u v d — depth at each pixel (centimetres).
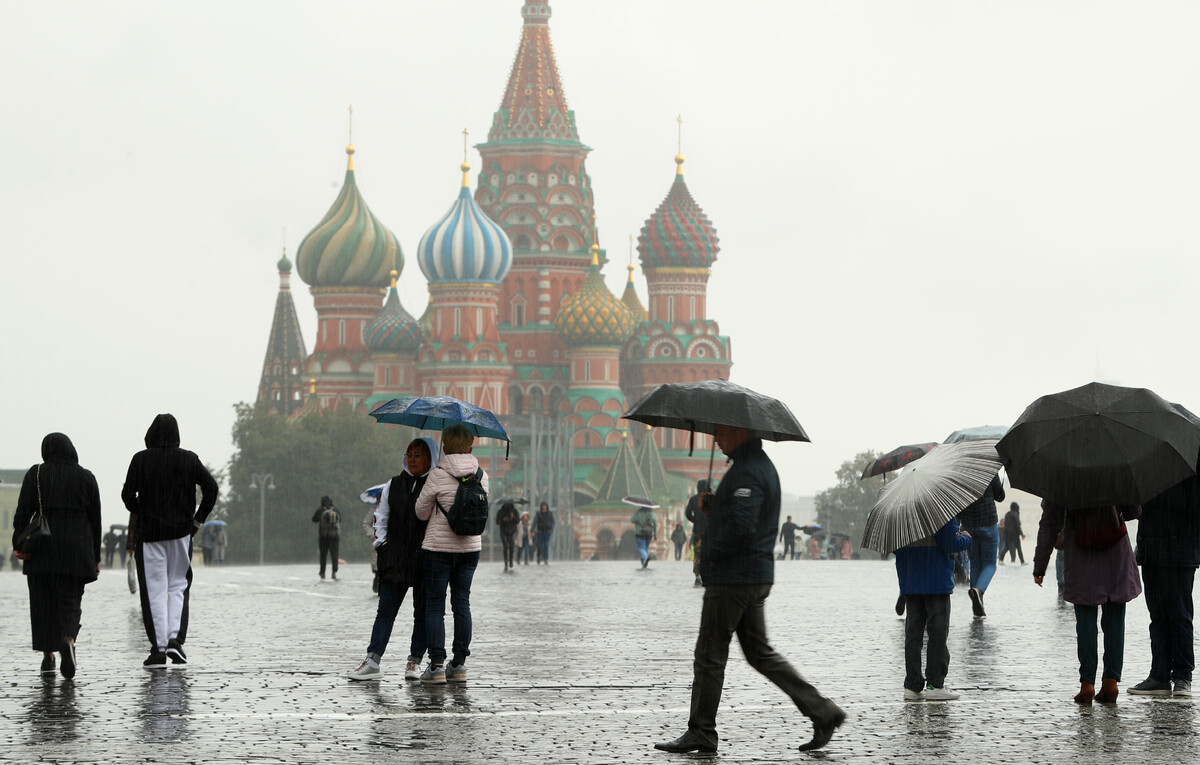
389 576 1619
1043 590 3438
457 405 1700
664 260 19550
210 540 7100
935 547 1500
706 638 1205
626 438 18250
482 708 1415
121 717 1344
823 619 2595
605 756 1165
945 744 1228
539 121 19488
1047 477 1433
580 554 17975
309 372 19975
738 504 1205
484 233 18612
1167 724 1336
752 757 1170
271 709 1401
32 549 1614
